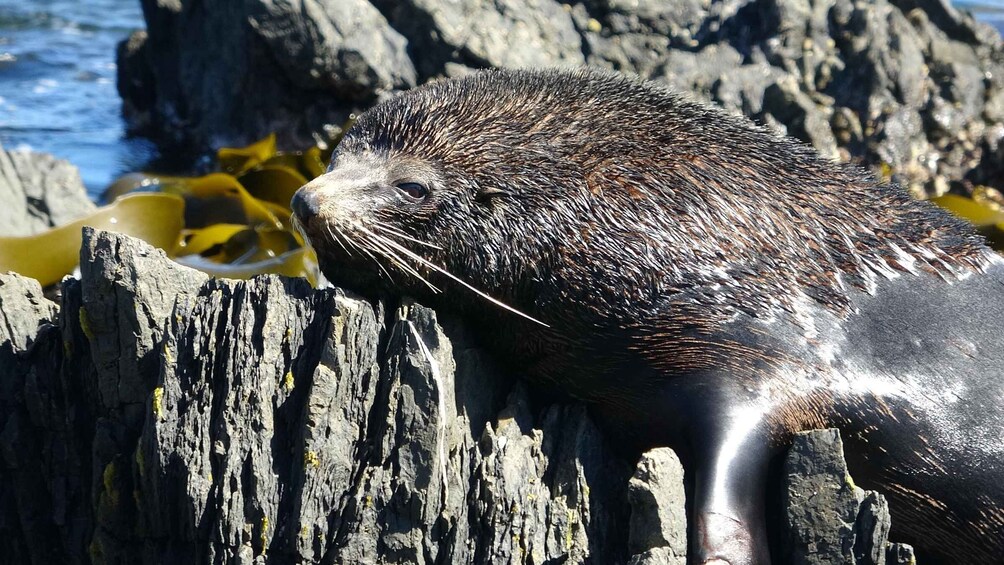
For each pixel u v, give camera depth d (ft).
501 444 24.82
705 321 27.17
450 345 25.13
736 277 27.66
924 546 28.07
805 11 52.19
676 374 26.89
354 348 24.63
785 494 24.45
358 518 23.81
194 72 57.26
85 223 39.78
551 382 28.40
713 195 28.53
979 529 27.45
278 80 53.21
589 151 28.86
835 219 28.96
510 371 28.96
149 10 59.16
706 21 53.21
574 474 24.97
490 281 28.19
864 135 50.65
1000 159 50.60
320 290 25.61
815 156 30.32
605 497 25.27
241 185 46.14
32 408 26.89
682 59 51.78
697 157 29.07
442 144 28.91
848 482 24.03
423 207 28.35
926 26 53.26
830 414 26.53
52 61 72.02
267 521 24.08
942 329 28.04
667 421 26.68
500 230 28.22
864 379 26.94
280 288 25.18
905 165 50.44
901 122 50.70
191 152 56.24
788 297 27.61
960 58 52.85
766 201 28.73
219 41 55.11
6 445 26.86
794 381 26.50
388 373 24.50
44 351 27.27
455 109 29.55
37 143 57.06
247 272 38.60
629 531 23.89
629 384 27.30
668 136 29.35
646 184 28.48
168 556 25.45
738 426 25.63
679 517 23.34
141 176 48.75
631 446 27.53
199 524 24.38
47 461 27.07
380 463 24.21
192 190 46.21
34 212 43.09
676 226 28.04
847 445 26.84
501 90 29.99
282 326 24.99
